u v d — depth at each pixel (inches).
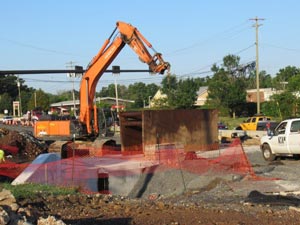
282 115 2025.1
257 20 2244.1
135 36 1085.8
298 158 951.0
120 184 721.0
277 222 394.3
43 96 4517.7
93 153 1009.5
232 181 687.7
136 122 978.7
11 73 1128.8
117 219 399.2
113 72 1201.4
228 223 387.2
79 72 1152.8
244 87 3420.3
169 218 404.8
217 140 1045.2
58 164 674.2
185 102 2942.9
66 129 1146.0
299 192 589.3
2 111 5378.9
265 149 962.1
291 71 4116.6
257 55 2235.5
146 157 869.2
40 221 325.4
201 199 565.9
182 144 978.1
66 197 512.4
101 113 1144.8
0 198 374.6
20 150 1218.6
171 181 708.0
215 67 3567.9
